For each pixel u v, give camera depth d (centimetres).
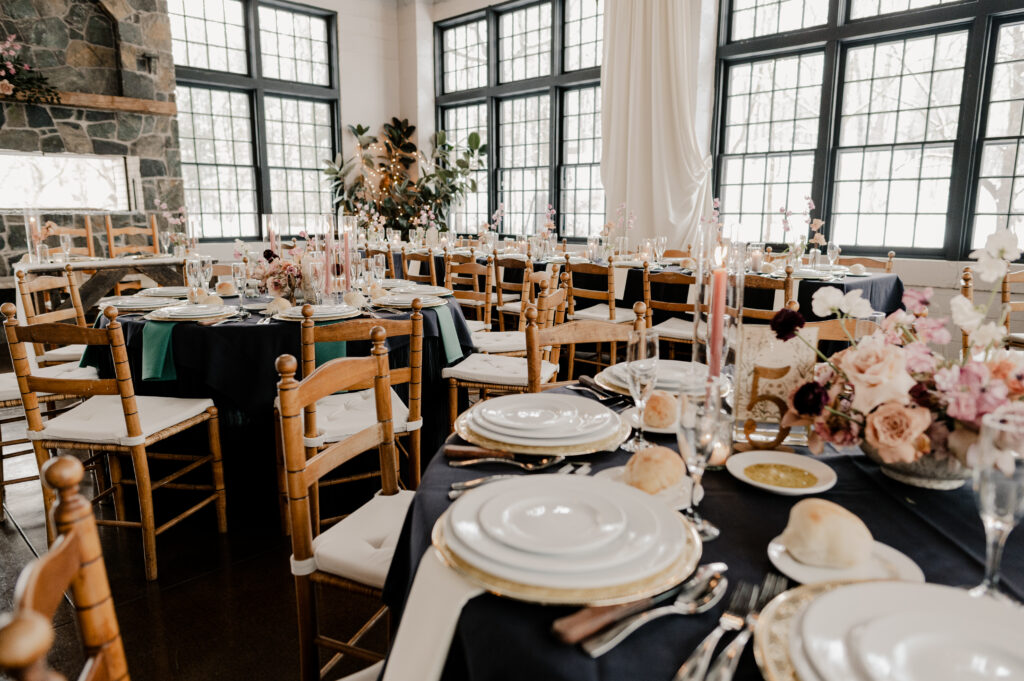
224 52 749
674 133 605
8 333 193
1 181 600
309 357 198
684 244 607
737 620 65
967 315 91
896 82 520
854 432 97
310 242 314
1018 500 64
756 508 92
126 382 194
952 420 93
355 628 181
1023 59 462
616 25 628
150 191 661
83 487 285
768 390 121
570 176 767
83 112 616
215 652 172
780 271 402
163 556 221
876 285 393
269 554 223
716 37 606
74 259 453
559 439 112
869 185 544
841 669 53
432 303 273
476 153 859
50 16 599
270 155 803
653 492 94
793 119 578
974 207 495
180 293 310
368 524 142
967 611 60
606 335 185
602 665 60
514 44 795
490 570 70
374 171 867
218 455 233
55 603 57
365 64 857
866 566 75
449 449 109
